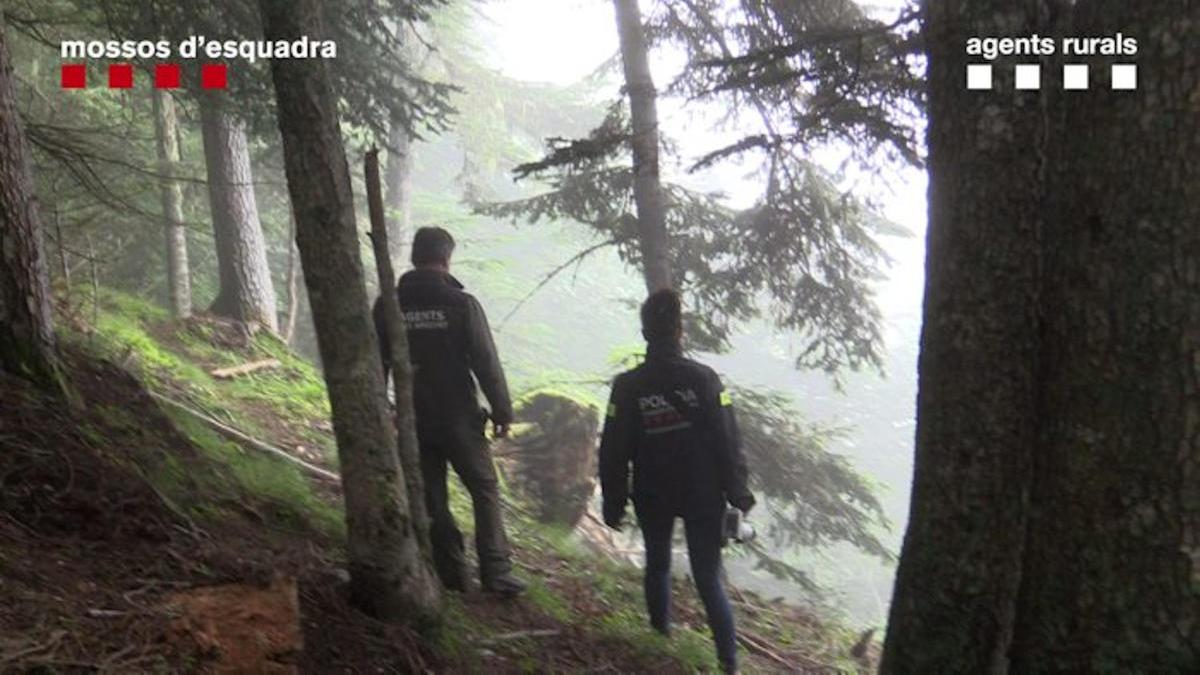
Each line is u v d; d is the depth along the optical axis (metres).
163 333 9.80
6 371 3.85
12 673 2.36
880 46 6.85
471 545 6.97
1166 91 2.82
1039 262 3.13
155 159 10.68
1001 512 3.17
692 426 5.32
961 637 3.22
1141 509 2.78
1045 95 3.15
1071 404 2.95
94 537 3.24
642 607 6.64
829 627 8.52
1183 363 2.74
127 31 7.21
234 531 4.16
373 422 3.70
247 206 11.29
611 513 5.51
